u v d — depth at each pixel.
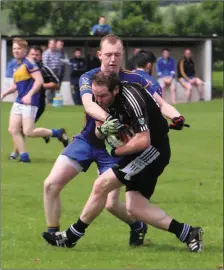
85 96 13.31
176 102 54.88
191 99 55.81
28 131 25.77
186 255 14.08
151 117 13.09
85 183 22.36
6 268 13.01
